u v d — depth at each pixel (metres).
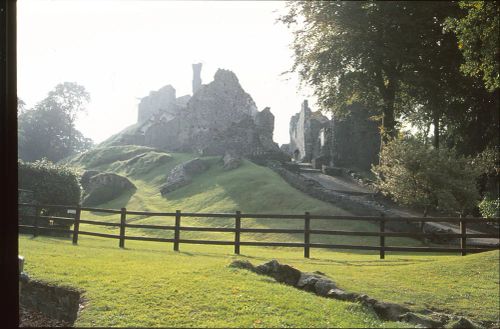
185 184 36.00
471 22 16.50
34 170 18.86
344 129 45.91
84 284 7.07
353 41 31.19
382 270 11.33
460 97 32.75
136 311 5.77
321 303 6.84
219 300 6.38
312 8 33.06
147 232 23.16
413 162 23.31
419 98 35.19
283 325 5.50
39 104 55.78
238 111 53.62
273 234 21.03
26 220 17.36
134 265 9.02
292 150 61.34
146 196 35.25
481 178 29.73
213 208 28.17
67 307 6.73
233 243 13.87
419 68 31.02
